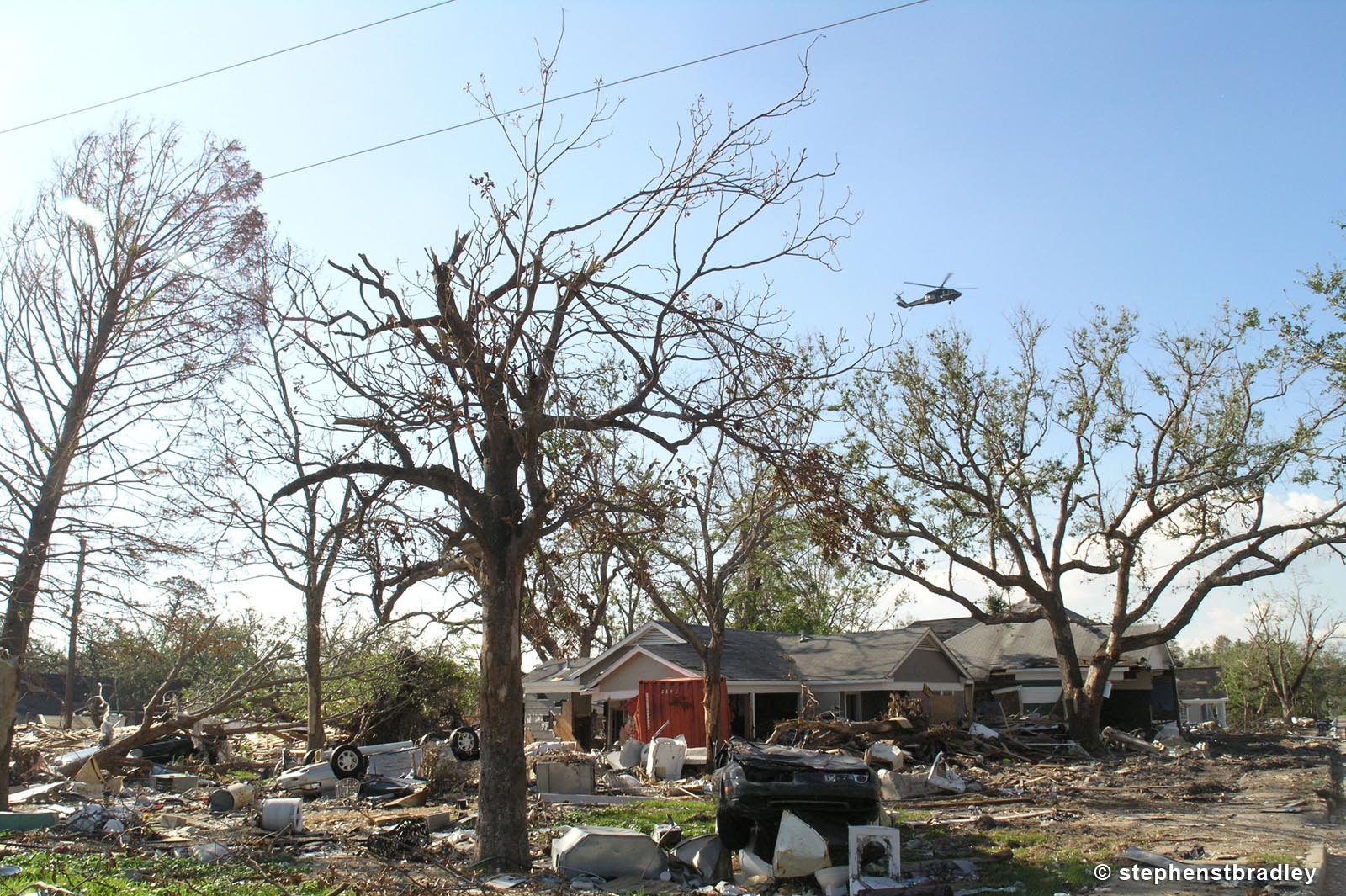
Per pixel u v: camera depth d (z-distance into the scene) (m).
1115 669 39.41
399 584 12.75
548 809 17.41
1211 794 19.70
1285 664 73.38
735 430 12.95
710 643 27.03
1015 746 28.42
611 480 13.06
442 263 12.67
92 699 32.56
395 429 12.61
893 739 26.30
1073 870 11.08
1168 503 29.33
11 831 13.15
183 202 21.67
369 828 14.95
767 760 12.30
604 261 12.91
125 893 9.19
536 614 14.04
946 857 12.29
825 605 48.69
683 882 11.14
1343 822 15.19
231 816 16.55
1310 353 26.02
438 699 31.70
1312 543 27.78
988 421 30.30
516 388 12.52
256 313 20.11
